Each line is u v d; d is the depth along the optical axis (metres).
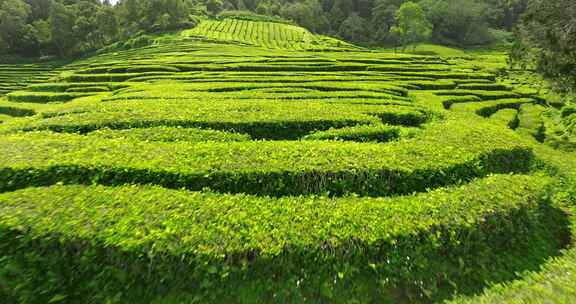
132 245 5.27
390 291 5.70
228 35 84.50
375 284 5.72
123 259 5.31
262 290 5.41
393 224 6.18
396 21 113.00
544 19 17.05
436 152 9.38
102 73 37.19
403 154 9.13
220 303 5.27
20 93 28.83
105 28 82.56
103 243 5.33
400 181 8.25
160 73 32.94
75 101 19.91
